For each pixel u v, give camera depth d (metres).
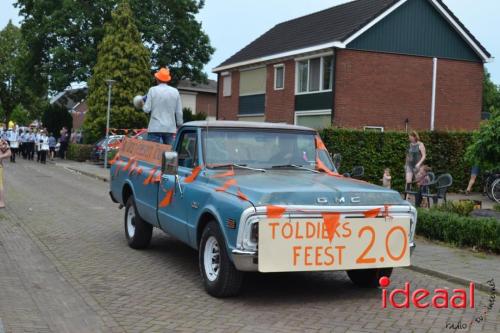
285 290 7.04
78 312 5.97
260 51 33.22
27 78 41.16
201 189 6.79
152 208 8.23
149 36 38.41
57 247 9.16
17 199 15.08
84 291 6.75
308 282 7.48
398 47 27.39
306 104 28.67
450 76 28.53
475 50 28.69
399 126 27.53
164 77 10.12
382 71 27.16
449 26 28.33
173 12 40.16
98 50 36.62
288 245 5.96
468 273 7.86
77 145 33.66
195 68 40.94
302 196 6.08
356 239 6.21
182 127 7.86
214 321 5.75
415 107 27.84
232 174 6.86
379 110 27.16
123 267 7.99
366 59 26.86
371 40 26.89
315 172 7.41
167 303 6.34
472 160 13.00
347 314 6.14
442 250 9.42
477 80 29.16
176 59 41.00
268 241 5.90
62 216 12.45
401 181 19.67
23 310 5.96
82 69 37.38
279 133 7.63
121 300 6.42
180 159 7.73
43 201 14.94
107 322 5.67
